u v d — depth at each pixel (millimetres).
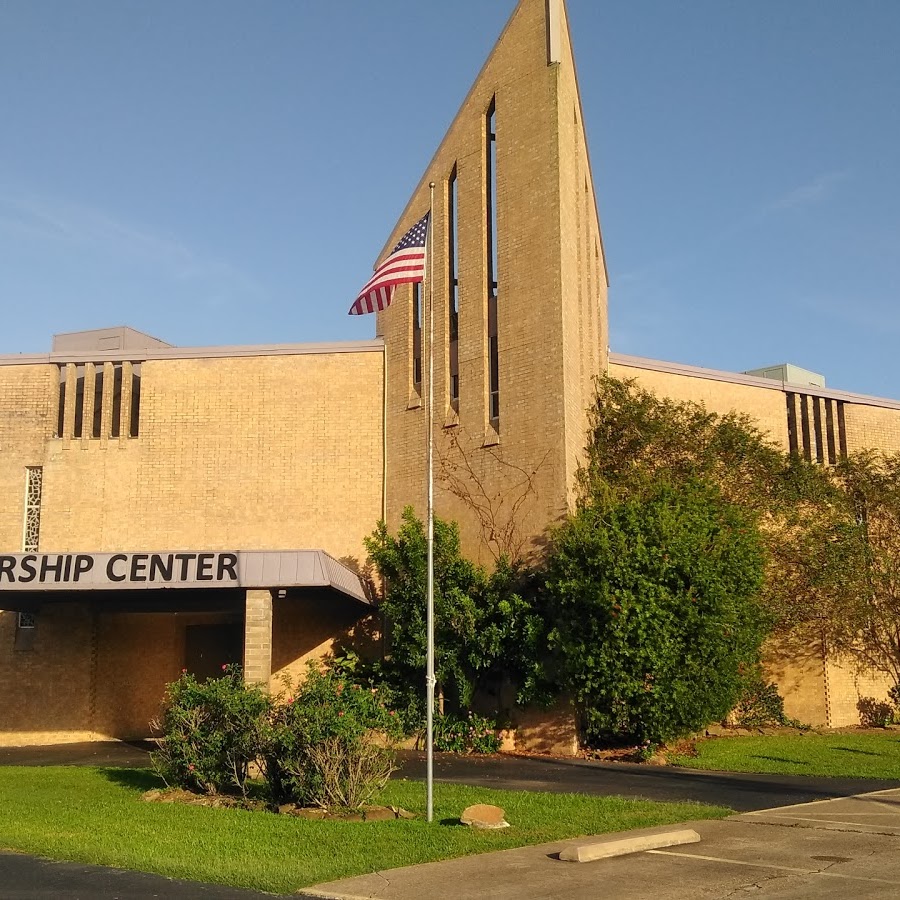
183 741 16500
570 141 26734
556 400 24250
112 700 29109
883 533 30094
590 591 21172
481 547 25250
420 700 24000
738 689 21797
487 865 11141
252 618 21844
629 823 13445
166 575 22297
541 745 23094
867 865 10781
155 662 29719
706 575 21125
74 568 22703
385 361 29094
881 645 29562
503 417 25391
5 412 29656
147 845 12211
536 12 26406
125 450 29188
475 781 18250
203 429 29109
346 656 26734
